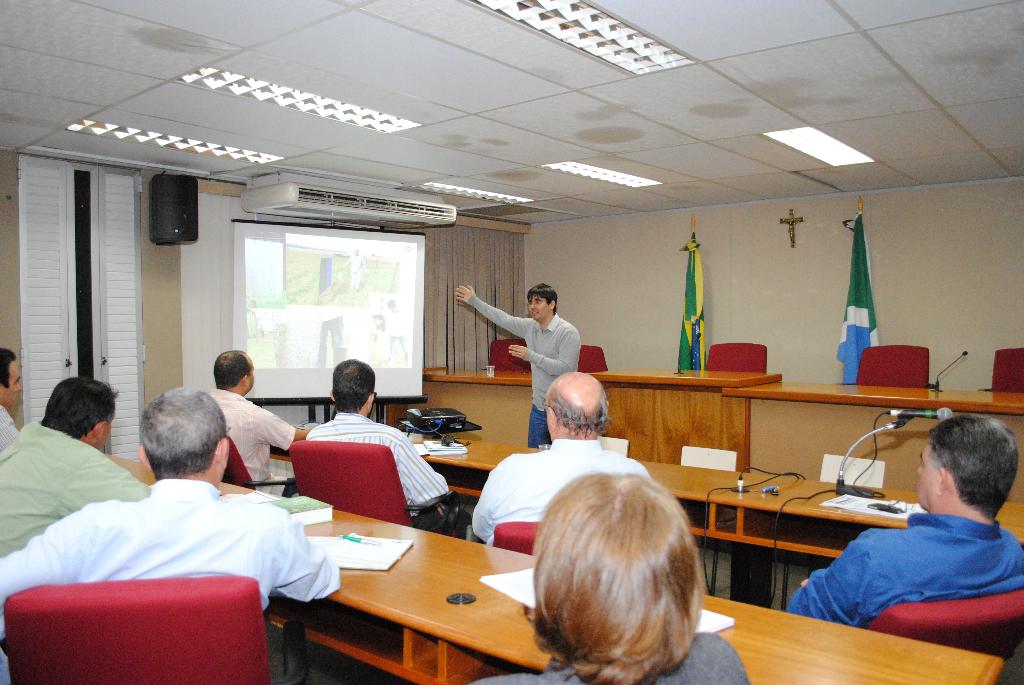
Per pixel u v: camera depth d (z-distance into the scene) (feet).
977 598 4.50
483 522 7.03
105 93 10.96
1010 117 12.35
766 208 21.47
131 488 6.23
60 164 15.23
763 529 9.00
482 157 15.47
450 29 8.53
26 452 6.20
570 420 6.72
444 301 23.88
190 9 7.94
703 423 14.83
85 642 3.68
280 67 9.80
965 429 4.96
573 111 11.94
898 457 12.51
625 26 8.71
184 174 16.56
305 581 4.95
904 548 4.78
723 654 2.56
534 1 7.98
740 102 11.43
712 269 22.52
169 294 16.76
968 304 18.43
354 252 18.45
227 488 8.20
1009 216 17.84
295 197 16.34
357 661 8.83
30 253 14.82
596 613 2.34
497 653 4.24
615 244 24.58
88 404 6.93
